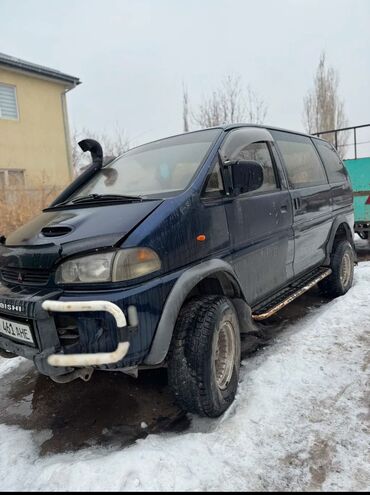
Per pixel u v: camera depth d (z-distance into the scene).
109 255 2.05
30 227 2.65
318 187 4.23
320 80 21.73
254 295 3.06
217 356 2.53
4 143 12.50
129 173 3.21
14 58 12.78
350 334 3.49
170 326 2.18
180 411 2.63
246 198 2.97
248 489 1.87
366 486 1.87
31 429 2.57
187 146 3.12
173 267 2.26
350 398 2.56
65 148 14.38
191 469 1.98
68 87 14.29
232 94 18.56
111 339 2.01
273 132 3.83
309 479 1.93
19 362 3.64
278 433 2.26
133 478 1.90
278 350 3.29
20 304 2.13
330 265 4.52
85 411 2.74
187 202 2.44
